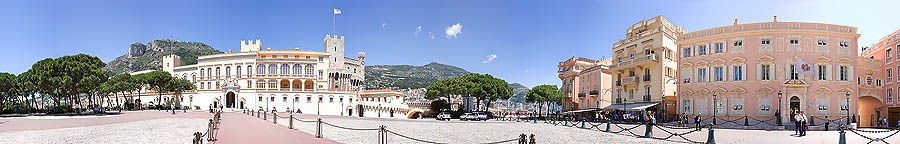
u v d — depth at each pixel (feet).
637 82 204.85
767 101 151.43
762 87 151.74
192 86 390.21
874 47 179.11
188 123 143.54
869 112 172.04
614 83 226.58
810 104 149.28
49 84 196.65
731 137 99.35
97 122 147.33
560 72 303.48
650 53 198.59
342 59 470.80
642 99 200.85
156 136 92.99
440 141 88.07
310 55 391.24
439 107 333.83
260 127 115.24
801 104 148.77
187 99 372.99
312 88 389.80
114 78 307.58
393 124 156.56
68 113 208.44
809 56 151.74
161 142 81.05
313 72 382.22
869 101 172.04
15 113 203.00
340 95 367.25
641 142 85.40
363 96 381.19
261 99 354.54
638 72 206.59
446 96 318.86
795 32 152.35
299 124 139.44
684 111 176.14
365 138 90.07
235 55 384.47
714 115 149.59
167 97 386.93
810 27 152.97
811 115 148.25
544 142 86.48
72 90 209.97
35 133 101.19
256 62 379.55
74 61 199.82
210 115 219.61
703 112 167.02
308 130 109.19
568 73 279.08
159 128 117.91
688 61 176.35
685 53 178.70
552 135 103.71
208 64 396.78
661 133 111.34
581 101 261.03
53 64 196.54
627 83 210.18
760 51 154.81
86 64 202.28
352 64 494.18
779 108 148.05
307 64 382.01
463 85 302.45
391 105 343.67
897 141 87.40
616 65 220.02
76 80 201.77
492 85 315.58
